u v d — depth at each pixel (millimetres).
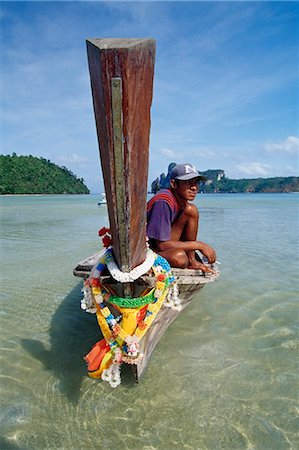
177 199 4121
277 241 10484
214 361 3848
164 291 3285
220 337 4371
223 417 3018
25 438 2793
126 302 3088
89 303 3361
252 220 16891
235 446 2719
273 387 3414
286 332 4477
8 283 6438
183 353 4004
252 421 2973
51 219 18672
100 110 2191
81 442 2758
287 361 3838
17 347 4145
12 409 3105
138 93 2145
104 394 3305
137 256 2885
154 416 3021
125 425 2922
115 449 2689
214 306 5320
